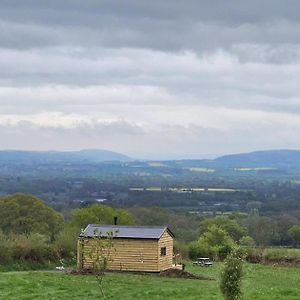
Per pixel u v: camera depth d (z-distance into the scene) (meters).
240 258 31.88
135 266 61.34
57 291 43.22
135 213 129.62
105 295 41.28
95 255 38.78
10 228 93.38
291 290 42.03
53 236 88.00
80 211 92.12
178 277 56.97
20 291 42.78
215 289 44.62
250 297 38.12
